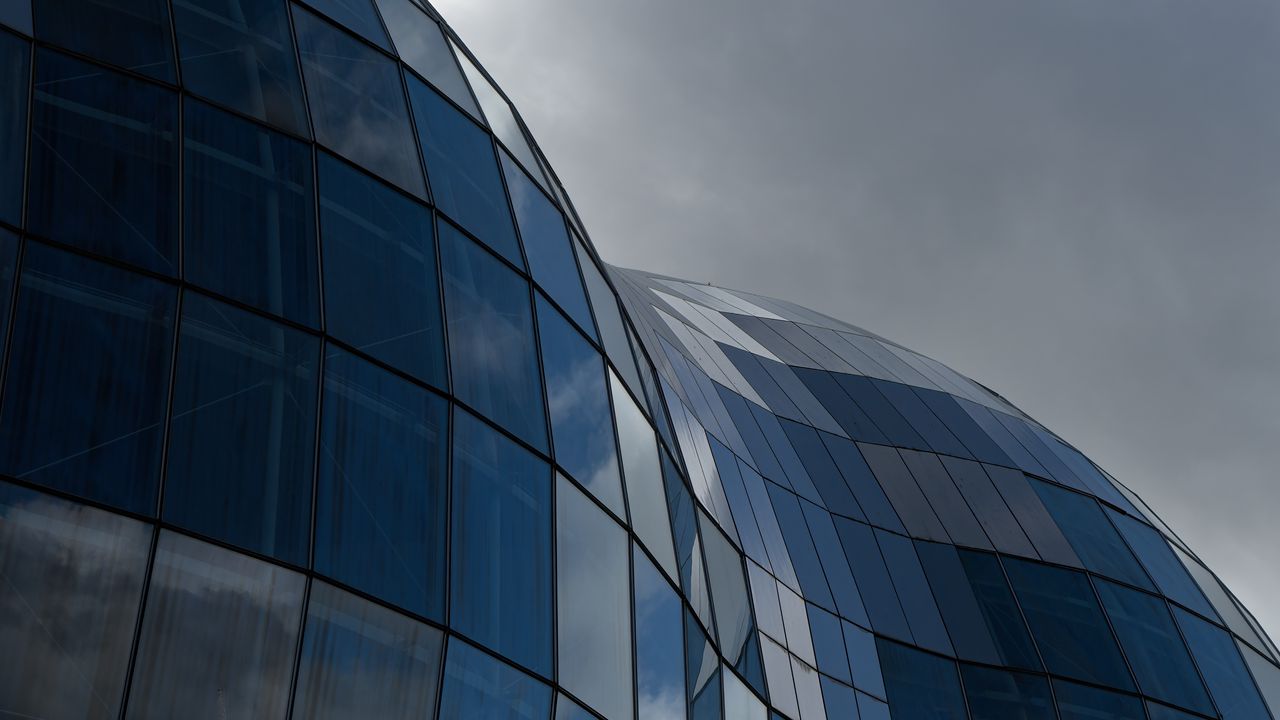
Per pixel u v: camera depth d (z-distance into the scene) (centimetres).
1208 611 3616
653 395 2167
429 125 1786
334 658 1261
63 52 1356
